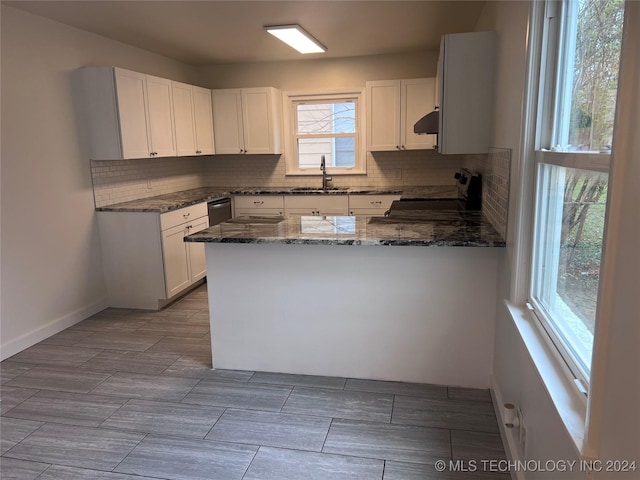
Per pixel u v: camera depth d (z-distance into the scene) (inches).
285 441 89.7
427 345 107.4
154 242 162.2
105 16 142.2
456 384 107.7
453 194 188.1
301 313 112.2
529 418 68.6
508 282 88.8
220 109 220.8
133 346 135.6
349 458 84.5
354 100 223.3
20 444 90.6
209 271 114.8
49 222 145.1
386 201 205.6
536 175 76.6
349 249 106.7
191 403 103.8
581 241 55.6
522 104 77.7
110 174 171.6
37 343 138.9
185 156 219.9
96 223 165.5
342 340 111.4
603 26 50.4
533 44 73.1
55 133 146.8
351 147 229.6
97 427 95.7
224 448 88.1
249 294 114.0
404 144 207.0
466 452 85.4
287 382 111.7
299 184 234.4
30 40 137.3
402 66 211.9
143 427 95.4
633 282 34.5
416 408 99.4
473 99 118.2
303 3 134.2
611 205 37.8
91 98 157.0
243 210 219.3
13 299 132.8
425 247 103.2
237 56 208.5
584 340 53.9
